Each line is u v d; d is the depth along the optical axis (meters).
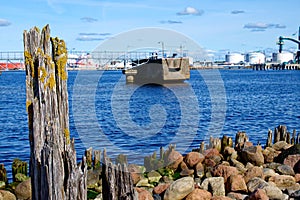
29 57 5.40
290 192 11.03
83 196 5.31
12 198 11.21
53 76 5.36
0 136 26.95
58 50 5.45
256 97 55.81
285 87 77.31
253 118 35.12
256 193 10.07
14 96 57.88
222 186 10.98
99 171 12.02
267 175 12.25
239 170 13.02
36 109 5.32
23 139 25.88
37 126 5.33
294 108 43.03
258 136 26.62
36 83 5.39
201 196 10.30
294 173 12.94
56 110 5.39
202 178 12.61
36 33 5.41
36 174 5.36
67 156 5.29
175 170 13.62
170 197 10.43
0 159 20.55
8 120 34.47
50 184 5.18
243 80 103.19
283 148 16.55
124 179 5.55
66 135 5.47
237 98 54.19
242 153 14.61
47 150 5.17
